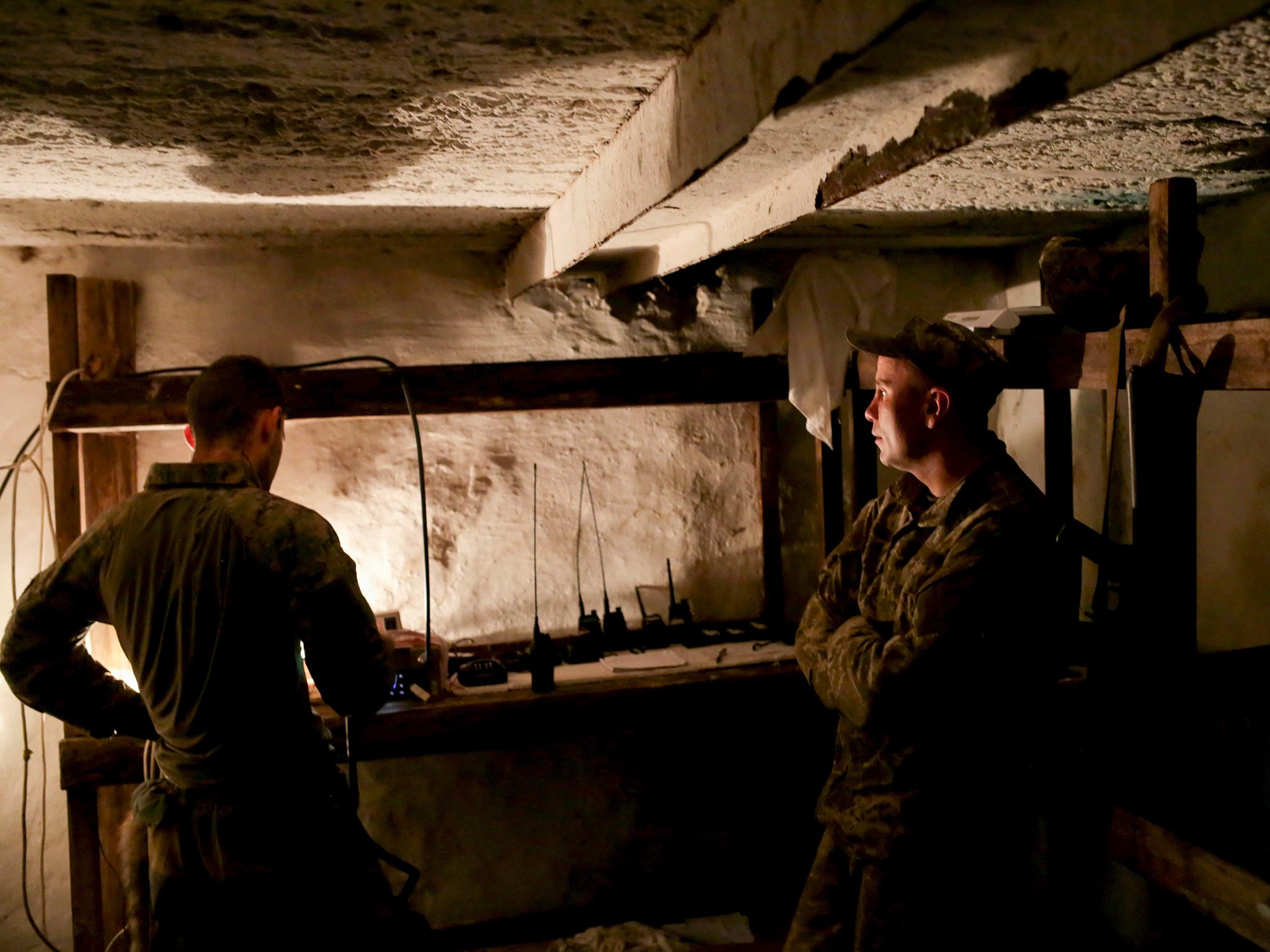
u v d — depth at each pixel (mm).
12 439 2373
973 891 1483
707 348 2744
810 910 1652
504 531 2672
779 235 2352
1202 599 2148
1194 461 1426
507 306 2625
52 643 1551
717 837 2814
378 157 1420
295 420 2297
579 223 1615
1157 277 1465
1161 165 1458
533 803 2703
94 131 1237
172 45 908
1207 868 1317
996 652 1396
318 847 1498
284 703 1493
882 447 1626
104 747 2141
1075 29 680
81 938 2174
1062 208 1914
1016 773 1537
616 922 2719
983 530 1428
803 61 748
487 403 2377
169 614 1448
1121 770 1489
